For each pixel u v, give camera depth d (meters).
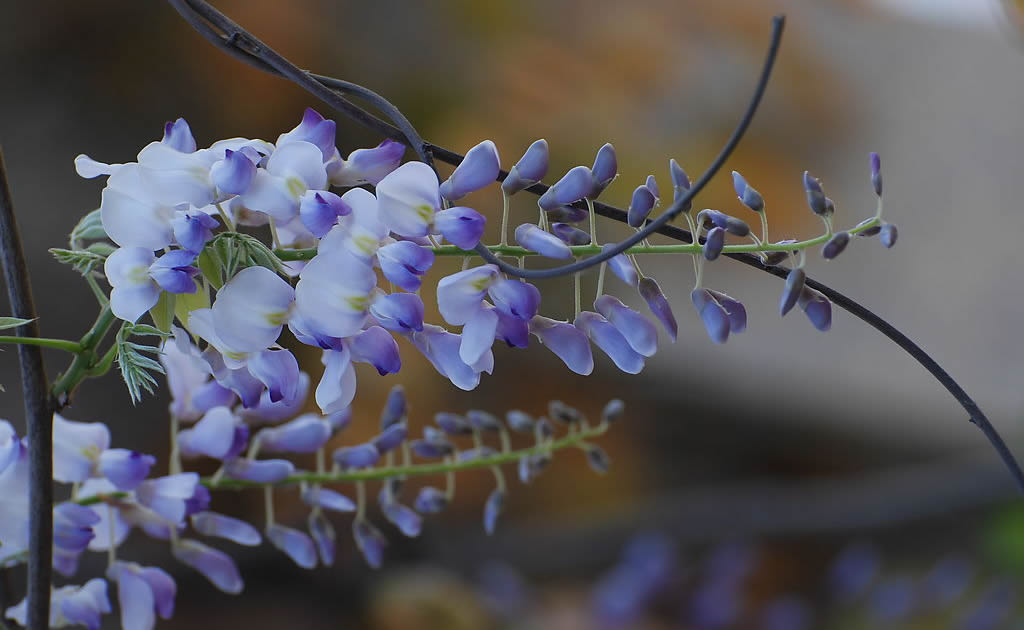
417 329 1.18
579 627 3.08
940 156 5.50
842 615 3.51
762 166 4.63
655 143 4.20
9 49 3.37
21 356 1.21
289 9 3.73
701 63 4.60
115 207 1.18
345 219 1.18
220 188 1.17
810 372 4.38
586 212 1.19
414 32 3.99
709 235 1.18
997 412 4.44
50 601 1.23
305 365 2.95
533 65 4.09
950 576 3.44
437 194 1.17
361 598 3.09
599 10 4.38
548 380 4.04
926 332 4.72
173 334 1.20
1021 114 5.82
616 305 1.20
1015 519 3.86
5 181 1.20
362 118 1.19
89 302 3.07
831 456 4.42
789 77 4.93
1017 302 4.78
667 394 4.24
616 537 3.65
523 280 1.19
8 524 1.24
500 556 3.50
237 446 1.26
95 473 1.24
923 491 3.94
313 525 1.29
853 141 5.33
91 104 3.44
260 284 1.18
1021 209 5.31
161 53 3.55
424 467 1.29
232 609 2.99
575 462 4.00
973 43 6.20
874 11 6.19
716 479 4.26
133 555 2.77
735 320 1.20
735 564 3.41
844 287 4.83
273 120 3.67
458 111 3.97
